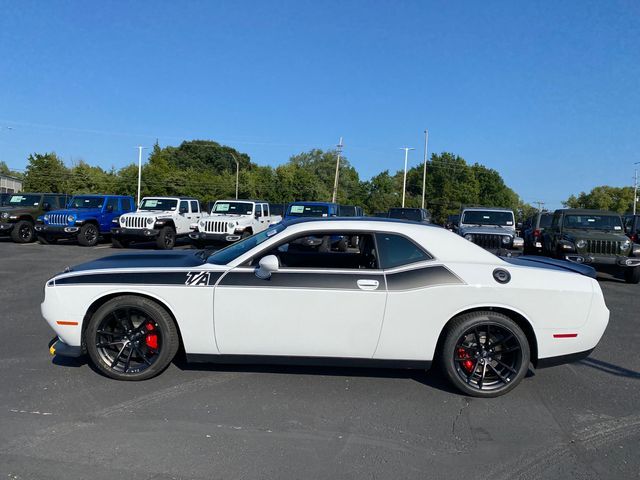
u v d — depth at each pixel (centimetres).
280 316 420
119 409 385
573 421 389
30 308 722
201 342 428
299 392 429
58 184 5978
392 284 421
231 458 319
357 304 418
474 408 409
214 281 426
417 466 317
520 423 383
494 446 346
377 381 461
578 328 432
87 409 384
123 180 6512
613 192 9481
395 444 345
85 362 489
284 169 7362
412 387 449
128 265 455
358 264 461
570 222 1321
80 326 434
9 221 1852
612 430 375
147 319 436
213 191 7075
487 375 437
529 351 429
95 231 1830
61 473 297
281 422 372
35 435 342
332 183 8731
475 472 312
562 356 435
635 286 1150
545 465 322
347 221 450
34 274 1059
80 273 441
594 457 334
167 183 6756
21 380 440
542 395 441
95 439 338
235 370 475
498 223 1591
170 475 298
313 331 421
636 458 333
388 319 420
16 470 298
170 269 439
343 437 353
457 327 423
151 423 364
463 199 8894
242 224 1656
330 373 477
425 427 372
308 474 304
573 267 478
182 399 407
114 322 441
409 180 10181
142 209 1848
